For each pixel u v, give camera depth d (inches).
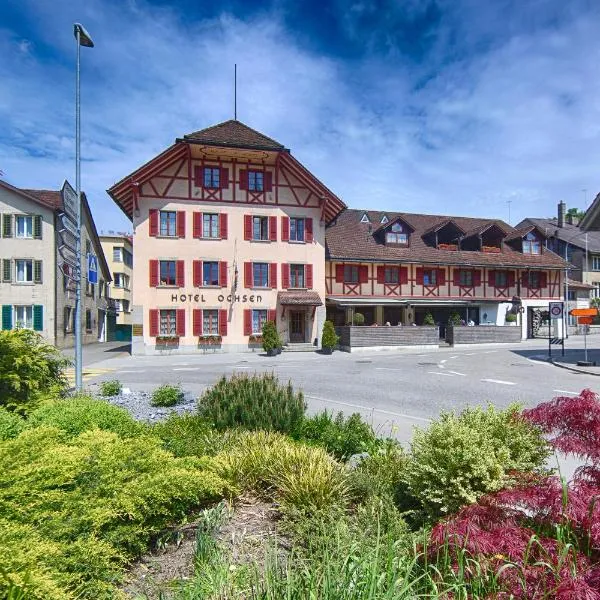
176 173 1099.3
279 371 713.6
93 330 1608.0
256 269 1144.2
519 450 156.3
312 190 1168.2
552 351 1058.7
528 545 98.3
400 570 102.9
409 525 149.5
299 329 1177.4
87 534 117.4
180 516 150.9
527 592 91.4
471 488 141.6
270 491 175.0
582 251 1784.0
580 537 104.2
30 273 1176.2
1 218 1160.2
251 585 100.2
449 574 102.5
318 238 1186.0
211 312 1112.8
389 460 190.4
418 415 374.3
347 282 1300.4
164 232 1090.7
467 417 174.4
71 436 208.5
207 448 215.2
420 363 825.5
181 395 400.5
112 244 2068.2
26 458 148.2
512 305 1454.2
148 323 1067.9
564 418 136.9
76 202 381.7
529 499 113.7
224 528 147.9
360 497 170.6
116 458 158.7
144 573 123.7
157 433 236.5
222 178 1126.4
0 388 289.4
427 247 1435.8
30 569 91.2
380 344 1136.2
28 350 308.7
